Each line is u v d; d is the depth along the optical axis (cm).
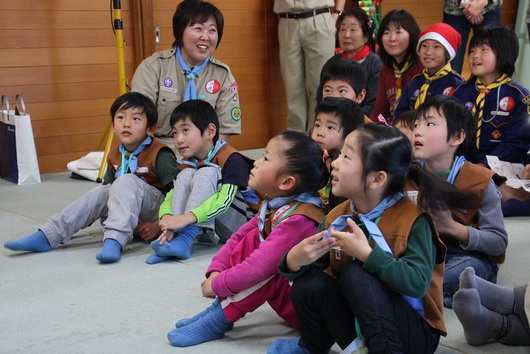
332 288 114
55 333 139
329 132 159
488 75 239
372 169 111
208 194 188
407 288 106
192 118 195
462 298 126
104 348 131
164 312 151
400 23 278
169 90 248
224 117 255
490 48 232
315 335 120
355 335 115
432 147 153
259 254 130
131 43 351
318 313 115
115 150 219
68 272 180
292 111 389
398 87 287
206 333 134
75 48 331
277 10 377
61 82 330
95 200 205
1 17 308
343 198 138
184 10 239
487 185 156
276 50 404
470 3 315
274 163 134
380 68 308
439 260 118
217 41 247
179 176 197
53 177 321
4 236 217
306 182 134
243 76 393
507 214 245
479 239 151
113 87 347
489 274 157
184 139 196
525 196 241
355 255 108
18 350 131
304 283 115
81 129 340
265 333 140
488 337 131
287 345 124
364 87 216
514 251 197
